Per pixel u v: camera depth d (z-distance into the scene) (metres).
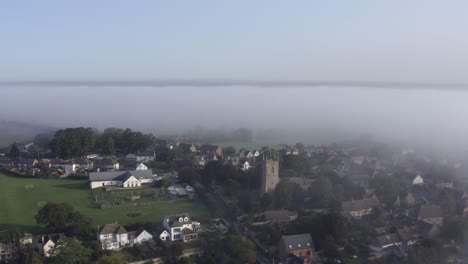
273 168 168.50
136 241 133.12
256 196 172.12
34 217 138.12
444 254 126.50
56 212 135.62
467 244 132.00
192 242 134.00
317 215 142.00
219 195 176.62
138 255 126.00
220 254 124.12
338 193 168.25
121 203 169.62
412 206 162.12
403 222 149.12
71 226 134.88
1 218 149.00
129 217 153.38
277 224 139.75
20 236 127.06
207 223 149.00
